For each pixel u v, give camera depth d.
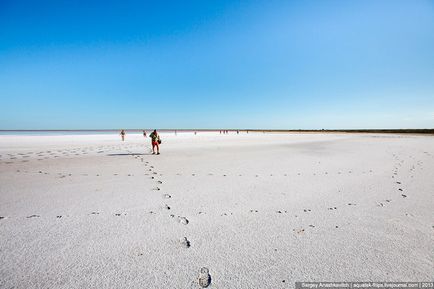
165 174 8.39
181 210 4.78
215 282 2.61
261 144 24.36
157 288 2.50
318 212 4.68
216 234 3.72
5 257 3.02
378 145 22.75
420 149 18.36
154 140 14.70
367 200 5.42
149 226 3.99
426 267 2.84
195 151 16.80
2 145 22.14
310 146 21.42
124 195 5.79
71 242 3.42
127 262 2.95
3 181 7.22
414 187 6.56
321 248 3.30
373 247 3.31
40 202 5.21
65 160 11.90
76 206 4.96
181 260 3.01
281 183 7.06
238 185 6.82
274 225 4.06
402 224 4.08
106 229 3.86
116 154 14.77
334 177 7.89
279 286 2.55
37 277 2.64
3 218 4.29
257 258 3.06
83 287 2.49
